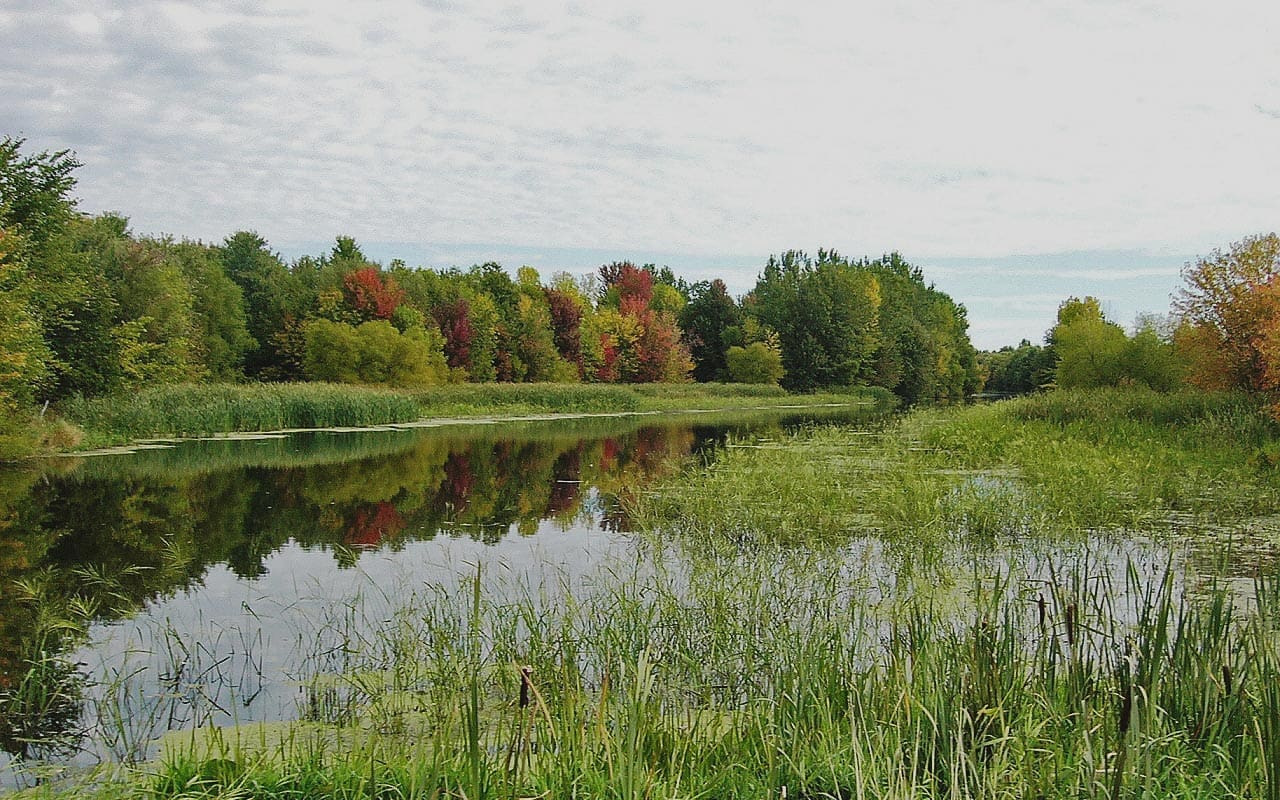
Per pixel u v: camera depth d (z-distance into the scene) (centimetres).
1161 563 843
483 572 878
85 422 2255
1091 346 3281
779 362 6431
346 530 1120
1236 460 1394
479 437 2666
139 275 3212
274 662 630
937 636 509
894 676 449
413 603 756
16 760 476
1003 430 1995
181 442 2350
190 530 1119
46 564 937
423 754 403
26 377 1942
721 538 988
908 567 809
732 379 6675
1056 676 482
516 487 1521
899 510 1059
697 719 442
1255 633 424
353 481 1584
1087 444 1593
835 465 1606
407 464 1869
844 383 6800
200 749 479
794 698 465
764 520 1063
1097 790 352
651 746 414
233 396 2833
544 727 429
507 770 361
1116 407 2150
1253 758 374
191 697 567
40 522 1170
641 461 1942
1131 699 344
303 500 1362
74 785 438
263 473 1689
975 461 1627
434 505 1322
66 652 658
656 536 994
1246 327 2177
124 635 697
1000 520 1044
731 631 622
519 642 633
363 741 486
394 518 1209
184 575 885
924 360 7550
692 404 5084
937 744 409
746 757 422
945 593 746
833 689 472
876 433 2567
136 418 2355
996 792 366
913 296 9006
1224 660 449
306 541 1049
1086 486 1173
